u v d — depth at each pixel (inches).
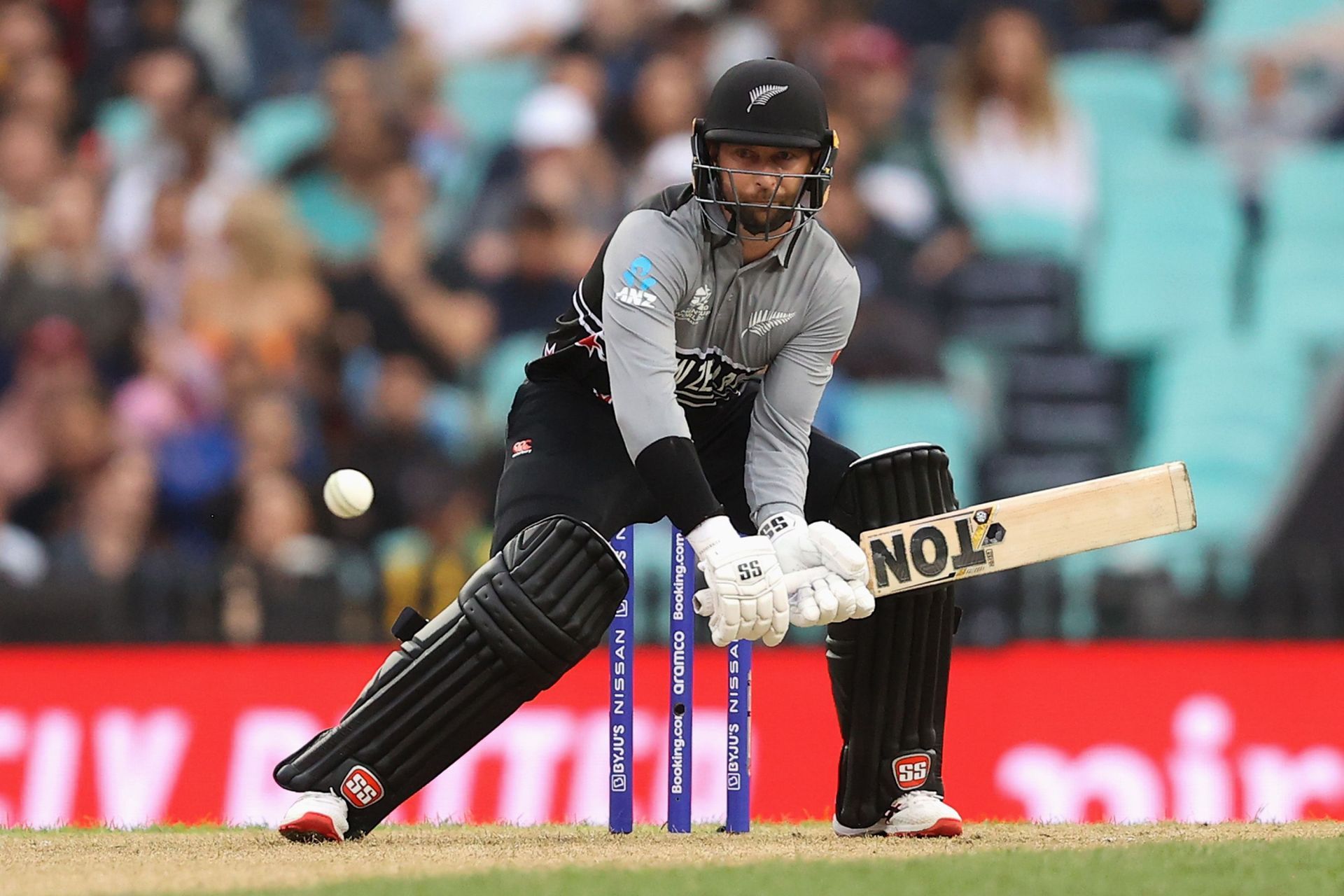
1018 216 1247.5
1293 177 1274.6
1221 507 1204.5
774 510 499.2
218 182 1284.4
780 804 832.3
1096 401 1214.3
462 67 1337.4
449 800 831.7
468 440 1174.3
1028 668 868.0
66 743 880.3
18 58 1332.4
